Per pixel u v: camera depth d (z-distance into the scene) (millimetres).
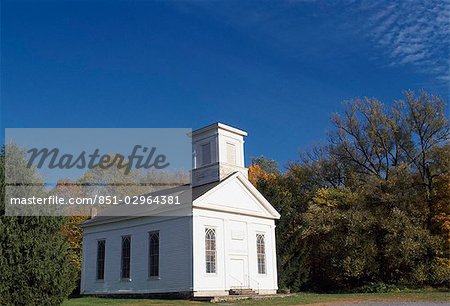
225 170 36438
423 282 40656
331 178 52625
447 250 40281
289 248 42000
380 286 40531
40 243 16016
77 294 39125
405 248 39406
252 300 28891
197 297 29016
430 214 42750
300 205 49969
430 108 44844
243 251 34000
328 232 43625
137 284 33281
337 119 50781
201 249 30844
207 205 31797
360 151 50219
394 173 44531
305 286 43844
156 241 32875
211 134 37438
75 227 50438
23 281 15477
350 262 41438
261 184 44531
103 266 36250
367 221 42125
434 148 43500
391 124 47281
